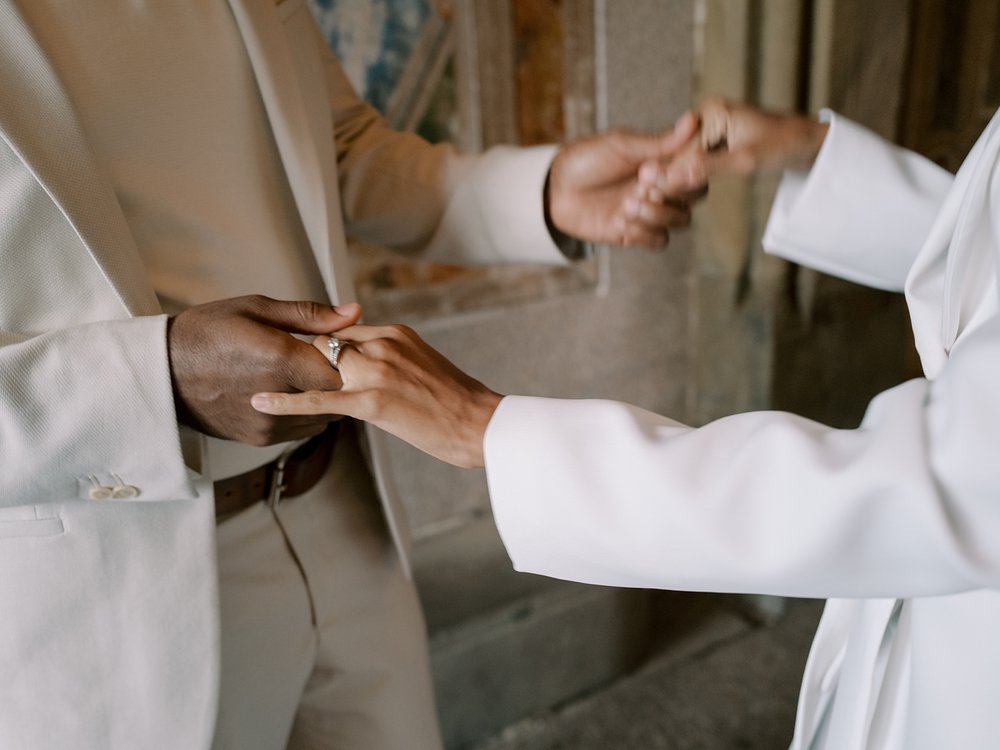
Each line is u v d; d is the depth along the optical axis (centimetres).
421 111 156
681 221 95
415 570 169
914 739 56
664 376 211
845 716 64
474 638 168
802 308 199
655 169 87
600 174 94
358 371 58
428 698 107
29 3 65
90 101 68
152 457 64
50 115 61
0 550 70
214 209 75
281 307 64
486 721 175
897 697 61
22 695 72
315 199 78
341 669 98
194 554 73
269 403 57
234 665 86
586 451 53
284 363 59
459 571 171
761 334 197
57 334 62
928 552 44
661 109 187
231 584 84
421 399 58
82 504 70
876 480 44
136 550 71
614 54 176
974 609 52
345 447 96
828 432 51
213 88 74
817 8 174
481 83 160
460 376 60
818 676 73
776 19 174
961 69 192
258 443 67
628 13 175
